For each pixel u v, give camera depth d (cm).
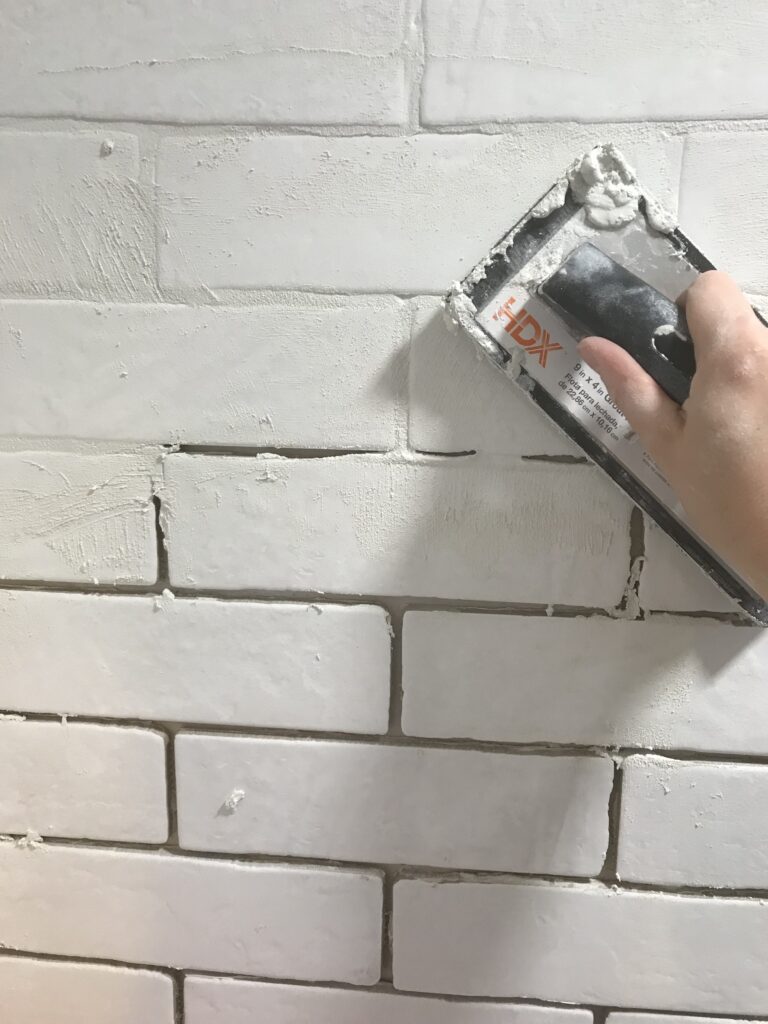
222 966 67
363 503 59
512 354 55
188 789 64
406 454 58
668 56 52
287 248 57
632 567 58
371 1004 66
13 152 57
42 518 62
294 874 65
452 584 59
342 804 63
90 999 68
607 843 62
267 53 54
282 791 63
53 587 63
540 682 60
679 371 49
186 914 66
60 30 55
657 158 54
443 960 64
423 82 54
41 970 68
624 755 60
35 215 58
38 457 61
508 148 54
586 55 53
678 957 62
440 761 62
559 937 63
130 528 61
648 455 55
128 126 56
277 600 61
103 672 63
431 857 63
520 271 54
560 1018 64
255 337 58
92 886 67
